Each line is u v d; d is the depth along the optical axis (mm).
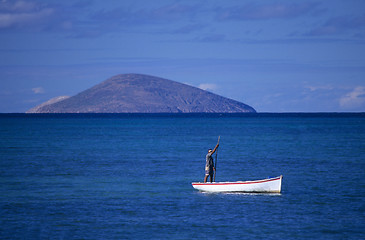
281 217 72375
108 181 109375
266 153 179750
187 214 74625
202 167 136875
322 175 117188
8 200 86000
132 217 72750
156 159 158750
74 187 100688
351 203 82375
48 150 194375
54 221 70375
